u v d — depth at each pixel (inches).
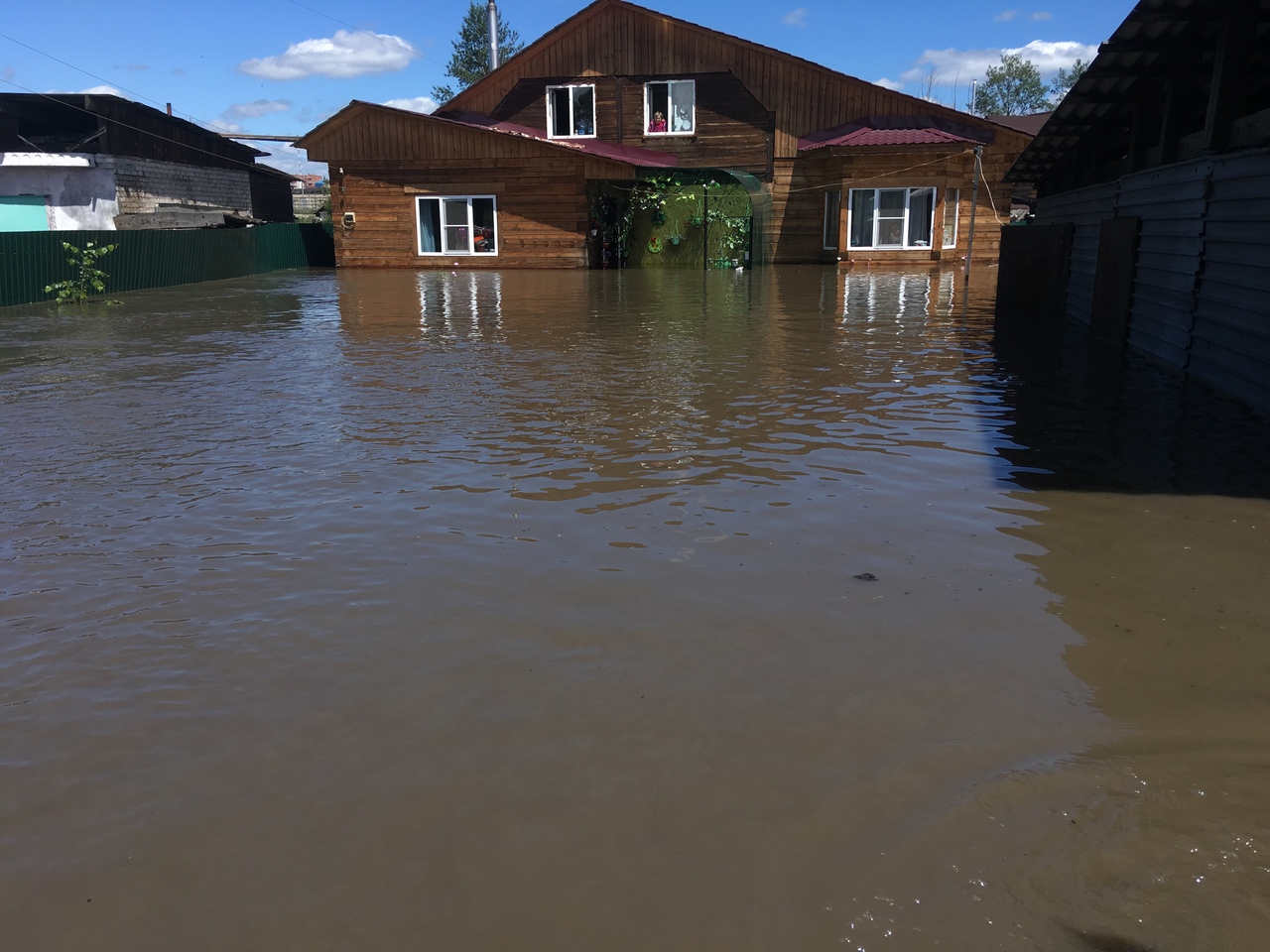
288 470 222.2
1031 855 89.4
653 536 175.6
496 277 903.7
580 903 84.8
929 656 128.3
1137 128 396.8
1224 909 82.2
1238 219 280.4
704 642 133.3
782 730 111.0
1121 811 95.3
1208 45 339.9
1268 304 259.4
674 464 222.8
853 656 128.6
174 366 374.3
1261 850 89.2
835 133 1065.5
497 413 280.5
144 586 156.2
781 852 90.7
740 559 163.5
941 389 310.3
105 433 260.7
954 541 171.0
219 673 127.0
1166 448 232.2
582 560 163.8
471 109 1149.1
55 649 135.0
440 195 1021.8
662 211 1048.2
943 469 217.0
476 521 185.2
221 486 210.7
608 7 1086.4
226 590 153.9
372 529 181.5
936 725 111.7
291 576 159.2
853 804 97.3
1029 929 80.6
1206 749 106.2
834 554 165.5
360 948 80.8
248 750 109.5
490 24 1471.5
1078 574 155.7
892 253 1019.9
